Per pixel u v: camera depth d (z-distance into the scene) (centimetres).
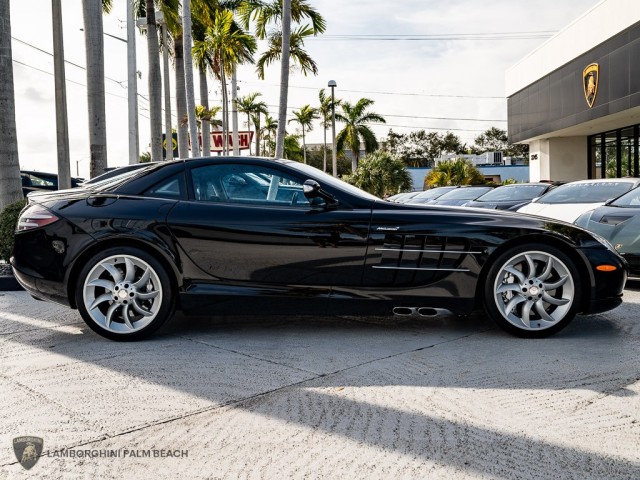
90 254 458
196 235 451
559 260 446
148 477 242
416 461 253
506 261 447
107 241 455
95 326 449
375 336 462
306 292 450
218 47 2350
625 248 654
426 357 404
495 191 1304
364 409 311
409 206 465
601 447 266
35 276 457
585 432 281
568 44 2358
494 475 241
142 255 449
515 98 3102
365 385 348
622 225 670
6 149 851
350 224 449
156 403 321
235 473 245
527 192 1249
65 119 933
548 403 317
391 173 3453
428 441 272
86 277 448
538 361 392
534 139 2925
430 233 446
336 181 485
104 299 449
